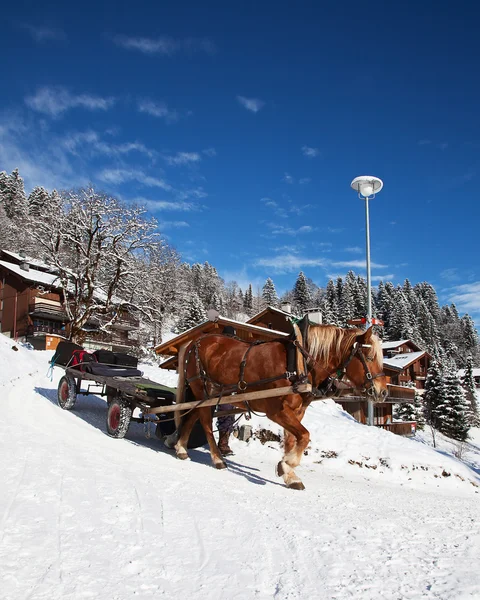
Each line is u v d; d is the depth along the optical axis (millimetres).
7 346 22906
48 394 13656
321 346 7453
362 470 11844
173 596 3229
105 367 10984
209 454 10289
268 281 130875
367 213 19609
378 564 3863
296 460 7484
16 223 60688
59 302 48844
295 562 3887
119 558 3764
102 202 36594
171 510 5109
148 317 40125
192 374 8969
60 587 3225
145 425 11836
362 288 113312
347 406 37844
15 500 4848
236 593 3307
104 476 6156
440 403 48406
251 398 7586
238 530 4660
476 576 3578
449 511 6562
